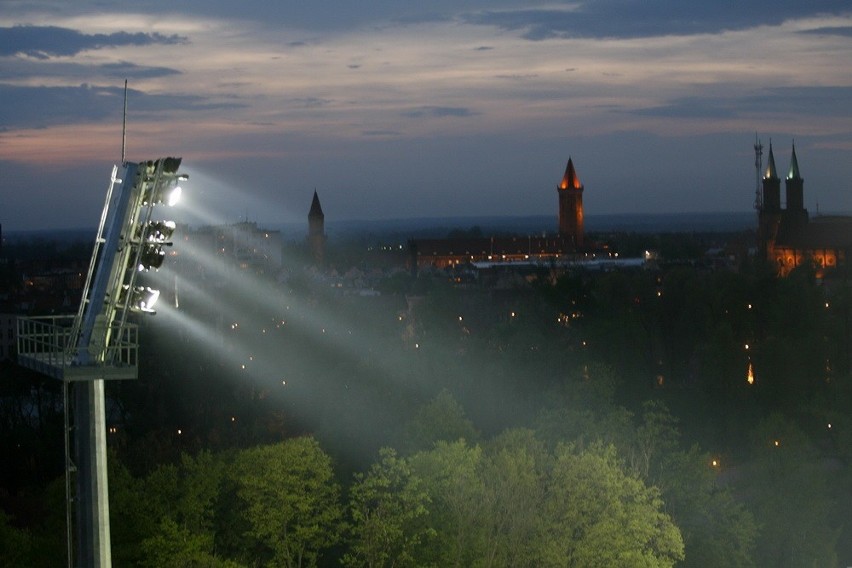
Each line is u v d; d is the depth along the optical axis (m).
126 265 45.75
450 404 123.62
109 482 91.81
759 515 124.25
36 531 103.31
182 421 176.88
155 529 86.94
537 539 85.50
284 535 86.44
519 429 113.88
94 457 47.12
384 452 92.62
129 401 179.62
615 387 173.12
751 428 170.25
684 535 106.88
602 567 83.31
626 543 84.38
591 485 88.69
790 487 125.06
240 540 92.94
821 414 174.38
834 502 132.38
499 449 103.38
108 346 46.09
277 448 89.69
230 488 95.31
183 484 92.94
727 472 155.75
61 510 92.31
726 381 187.12
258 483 86.81
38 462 152.25
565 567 83.44
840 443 164.50
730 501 112.31
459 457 90.00
